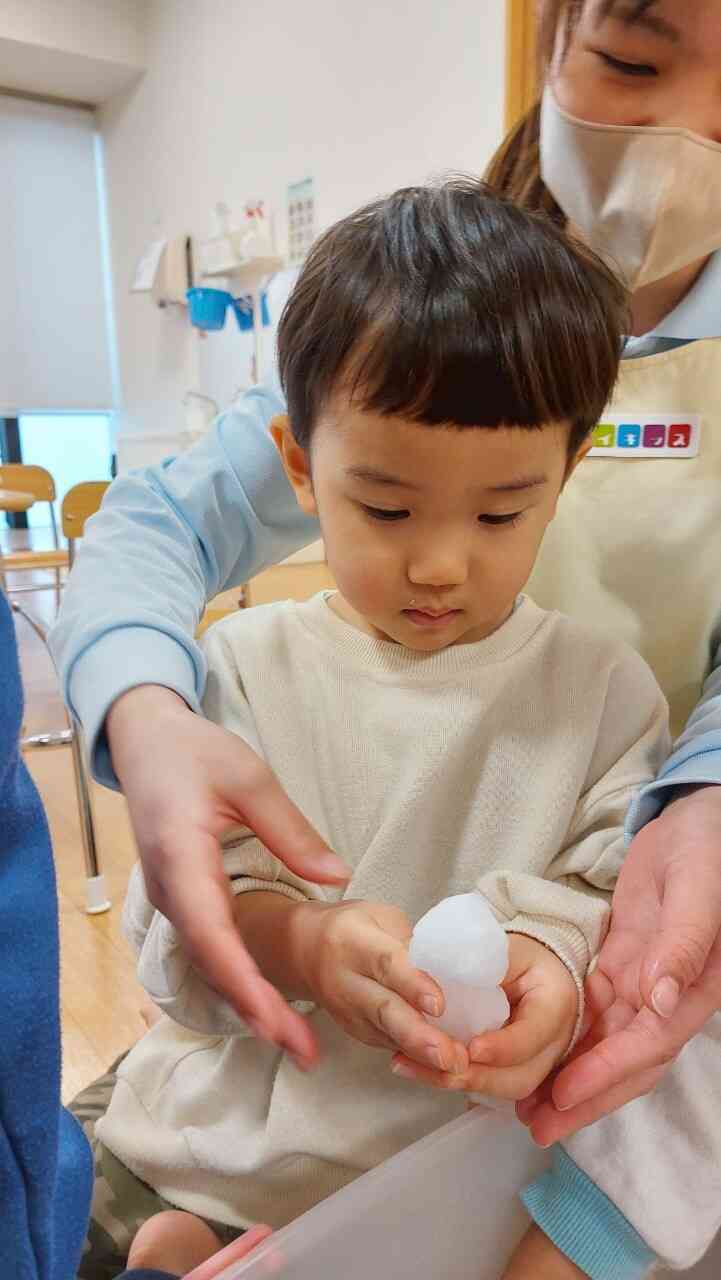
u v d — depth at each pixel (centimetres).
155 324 340
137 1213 58
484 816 54
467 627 51
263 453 66
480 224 45
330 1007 41
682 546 66
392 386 41
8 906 28
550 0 60
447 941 37
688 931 39
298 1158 52
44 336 382
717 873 41
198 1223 55
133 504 66
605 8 54
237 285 275
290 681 56
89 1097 68
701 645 68
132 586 55
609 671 55
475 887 50
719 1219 49
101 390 398
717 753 48
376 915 44
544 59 62
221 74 268
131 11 311
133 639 49
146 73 318
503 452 42
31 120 357
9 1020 27
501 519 45
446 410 41
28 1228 28
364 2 205
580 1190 49
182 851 36
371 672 54
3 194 362
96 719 45
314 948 42
